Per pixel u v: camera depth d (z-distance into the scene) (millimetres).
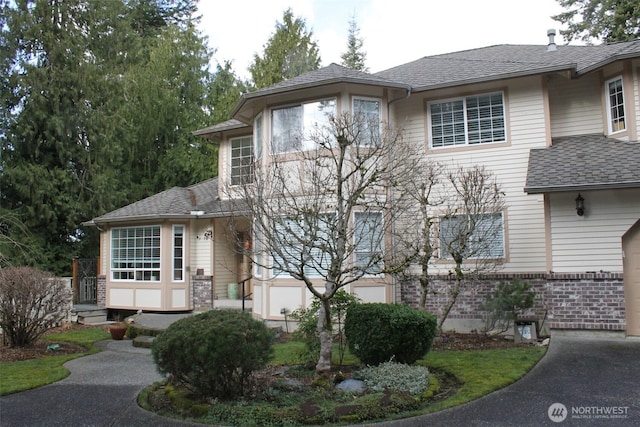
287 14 33406
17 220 20141
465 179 10820
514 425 5785
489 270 11883
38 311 11859
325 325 7797
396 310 7840
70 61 22266
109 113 23625
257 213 7953
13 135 20922
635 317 10516
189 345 6305
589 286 10578
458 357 9102
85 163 22594
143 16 35781
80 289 20094
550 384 7305
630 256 10656
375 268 11547
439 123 13477
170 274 16797
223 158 17984
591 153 11438
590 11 26281
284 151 11836
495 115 12984
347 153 11766
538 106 12562
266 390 6910
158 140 29266
